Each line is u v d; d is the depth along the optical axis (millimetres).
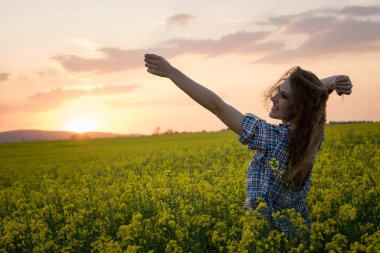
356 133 19844
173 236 5219
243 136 4109
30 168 24016
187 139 43625
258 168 4309
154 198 6566
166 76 3928
